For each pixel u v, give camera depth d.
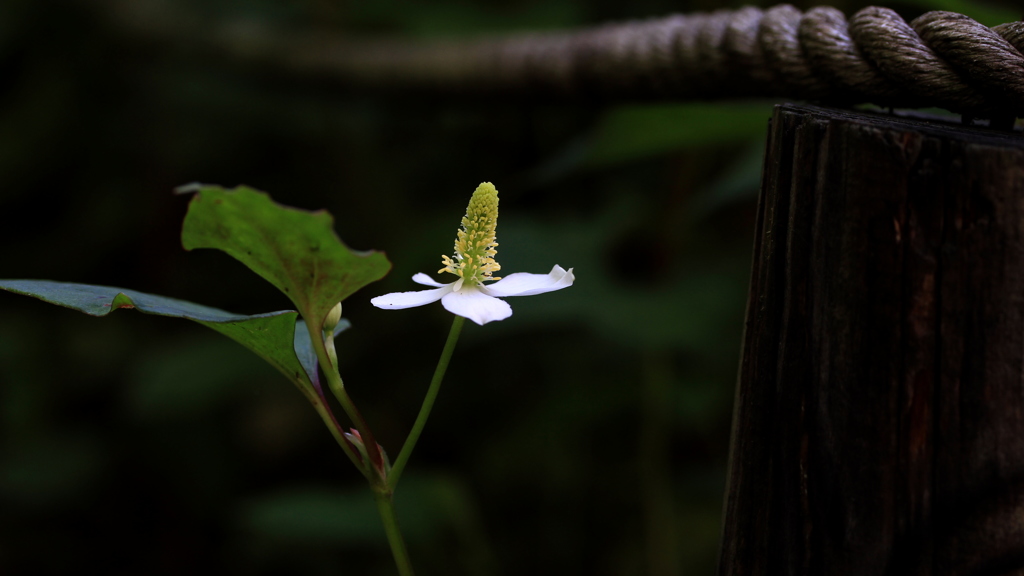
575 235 0.71
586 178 0.84
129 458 0.87
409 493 0.67
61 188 1.01
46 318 0.94
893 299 0.31
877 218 0.31
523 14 0.83
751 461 0.33
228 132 0.96
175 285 0.94
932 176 0.31
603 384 0.75
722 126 0.48
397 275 0.74
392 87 0.70
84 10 0.94
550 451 0.77
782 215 0.32
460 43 0.63
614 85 0.44
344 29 0.89
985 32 0.33
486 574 0.68
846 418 0.32
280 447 0.86
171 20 0.87
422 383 0.85
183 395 0.78
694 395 0.73
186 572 0.84
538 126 0.86
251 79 0.88
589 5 0.85
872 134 0.31
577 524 0.76
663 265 0.69
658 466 0.66
